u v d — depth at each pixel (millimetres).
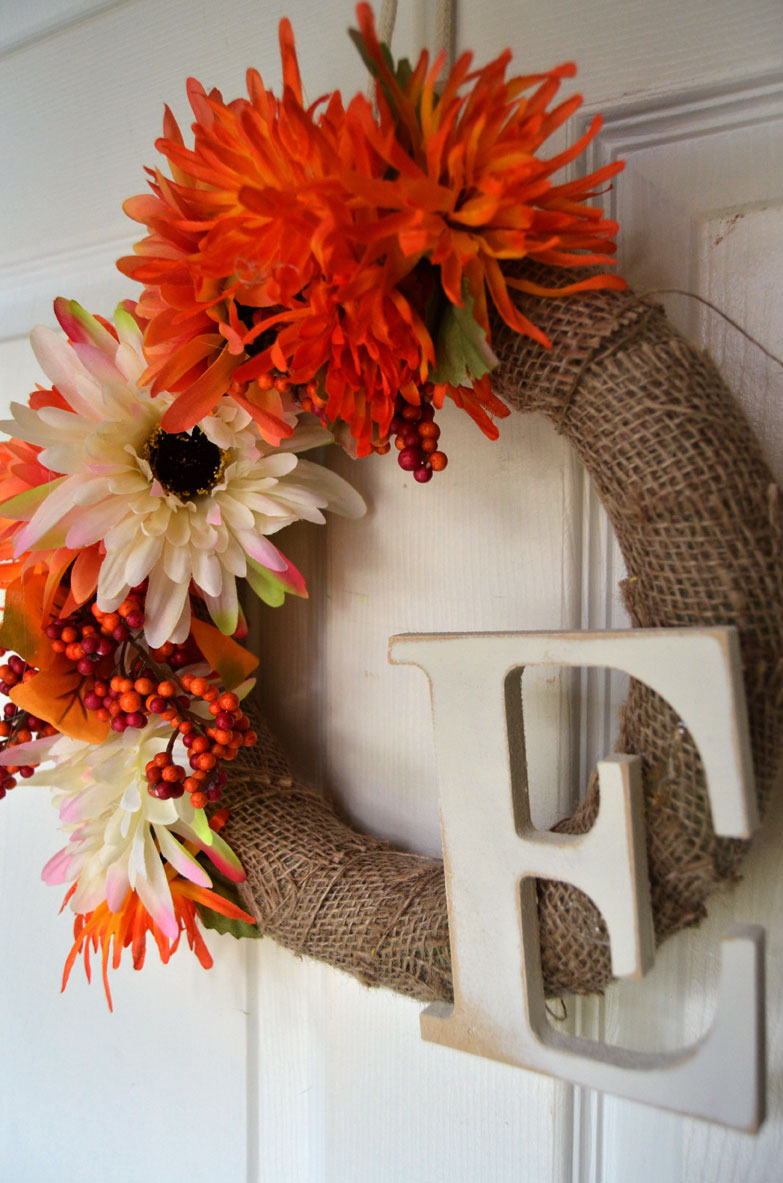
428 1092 531
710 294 467
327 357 405
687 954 469
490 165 379
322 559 562
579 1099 495
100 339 479
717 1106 379
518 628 505
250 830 501
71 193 652
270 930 495
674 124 470
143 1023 634
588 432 403
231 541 478
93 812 474
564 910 413
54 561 465
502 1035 418
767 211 458
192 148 597
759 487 385
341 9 544
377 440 451
